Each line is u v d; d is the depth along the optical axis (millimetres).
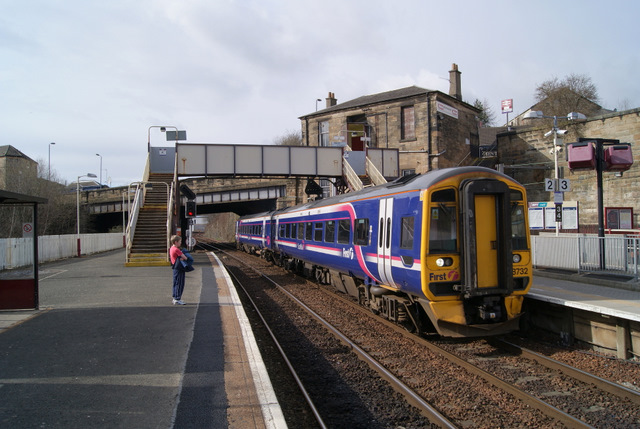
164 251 20375
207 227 97750
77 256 26812
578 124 24672
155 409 4613
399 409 5520
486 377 6449
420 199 7895
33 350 6637
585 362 7227
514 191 8133
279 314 11547
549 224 17328
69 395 4961
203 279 14930
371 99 35656
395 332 9359
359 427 5051
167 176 29250
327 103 42000
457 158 33062
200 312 9422
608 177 23422
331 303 12805
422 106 31641
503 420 5164
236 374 5684
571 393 5957
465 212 7633
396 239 8719
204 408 4645
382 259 9336
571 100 38062
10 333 7617
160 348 6797
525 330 9000
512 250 7887
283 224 20453
